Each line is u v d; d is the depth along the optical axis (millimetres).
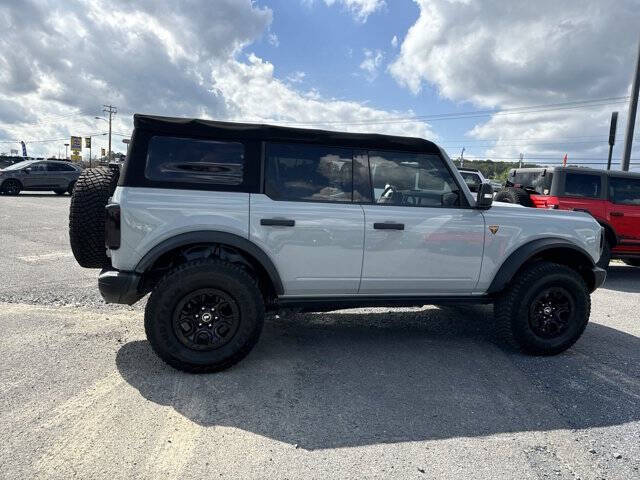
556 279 4215
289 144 3830
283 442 2742
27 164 21750
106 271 3668
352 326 4961
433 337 4707
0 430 2725
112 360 3766
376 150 4027
